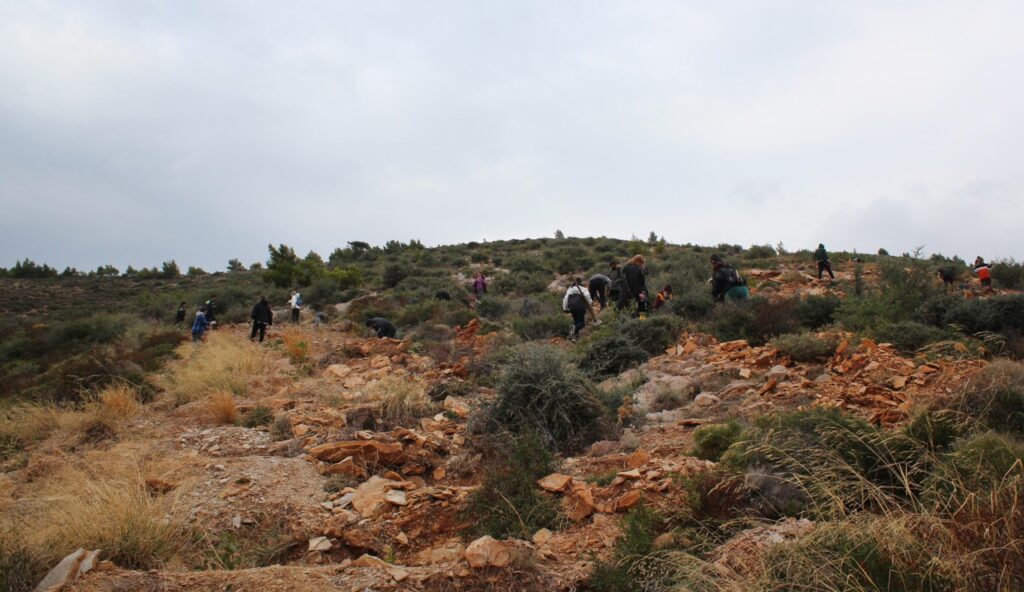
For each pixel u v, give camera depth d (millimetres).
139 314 31406
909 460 4203
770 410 6723
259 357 13258
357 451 6129
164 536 4395
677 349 10555
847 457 4391
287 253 41844
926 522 3213
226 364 11898
